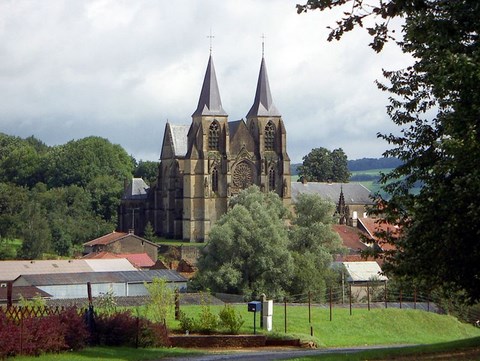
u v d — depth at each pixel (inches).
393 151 1927.9
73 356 1876.2
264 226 5541.3
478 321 4158.5
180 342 2463.1
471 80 1598.2
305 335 2839.6
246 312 3363.7
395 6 1250.0
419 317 3735.2
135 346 2192.4
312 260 5659.5
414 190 2017.7
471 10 1678.2
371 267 5935.0
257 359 1861.5
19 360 1765.5
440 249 1760.6
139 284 5477.4
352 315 3631.9
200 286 5457.7
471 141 1603.1
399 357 1685.5
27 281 5216.5
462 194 1642.5
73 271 6318.9
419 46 1859.0
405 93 1941.4
